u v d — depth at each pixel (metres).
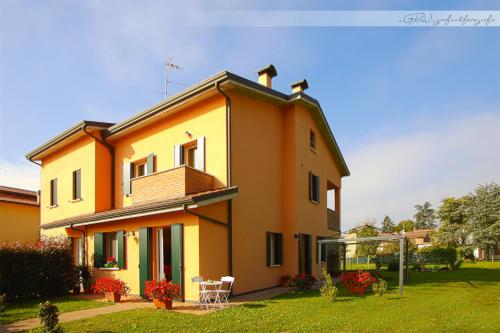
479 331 7.11
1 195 24.28
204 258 10.71
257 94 13.39
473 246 39.22
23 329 8.15
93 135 16.44
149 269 12.01
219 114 12.55
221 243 11.45
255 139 13.55
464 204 41.78
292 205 14.70
